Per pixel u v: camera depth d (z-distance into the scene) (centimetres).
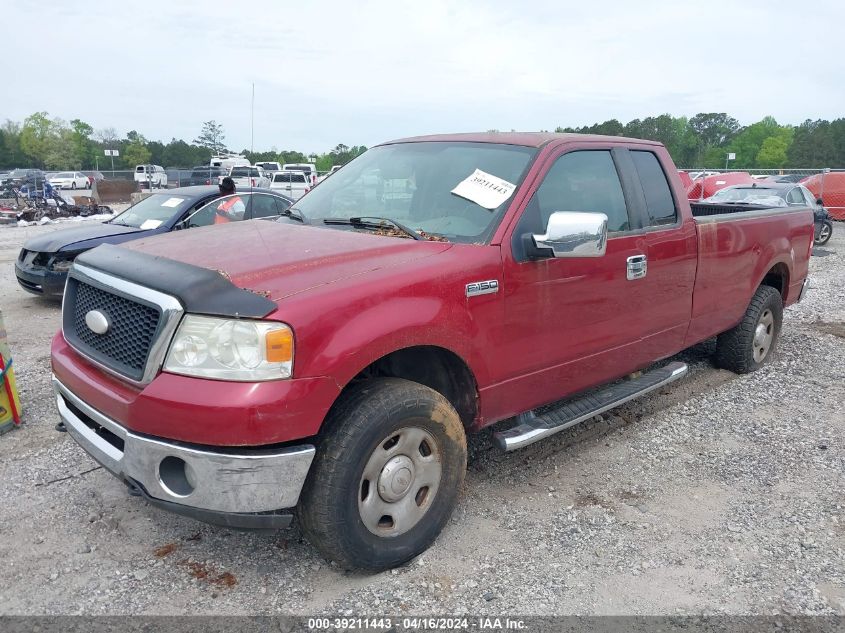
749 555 336
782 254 597
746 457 447
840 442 472
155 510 366
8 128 10900
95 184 2827
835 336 768
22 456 430
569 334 389
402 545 313
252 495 269
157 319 275
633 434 483
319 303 277
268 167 4209
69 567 315
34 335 737
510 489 399
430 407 309
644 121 12250
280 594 299
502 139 409
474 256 337
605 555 334
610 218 418
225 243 342
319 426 274
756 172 3119
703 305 505
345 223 390
